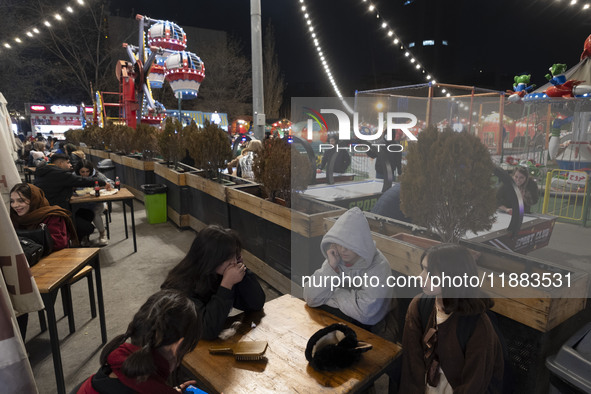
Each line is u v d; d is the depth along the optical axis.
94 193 4.39
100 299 2.58
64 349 2.53
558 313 0.98
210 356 1.37
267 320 1.59
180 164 6.36
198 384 1.35
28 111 22.97
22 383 1.17
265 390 1.18
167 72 11.50
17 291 1.37
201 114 18.16
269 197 3.25
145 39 13.27
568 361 1.03
